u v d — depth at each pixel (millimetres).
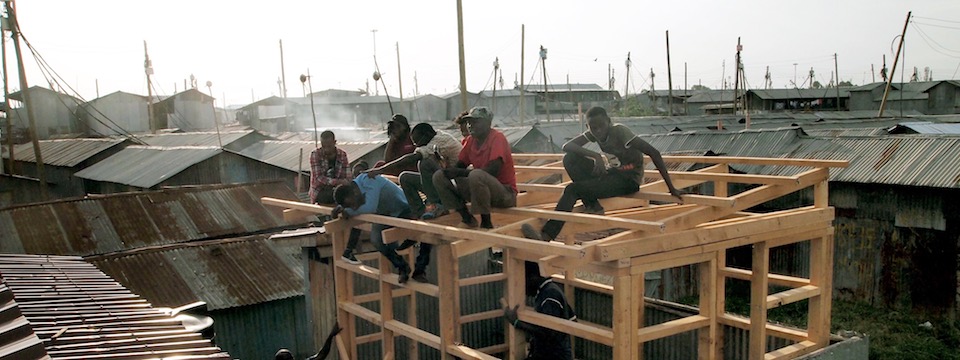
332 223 6555
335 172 7145
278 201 7527
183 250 12359
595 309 8680
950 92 56125
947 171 13688
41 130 49062
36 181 25219
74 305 5504
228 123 72812
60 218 14750
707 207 5148
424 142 5816
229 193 17078
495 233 4938
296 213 7781
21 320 3502
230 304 11227
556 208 5590
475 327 9898
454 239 5746
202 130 57594
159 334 4582
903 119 36031
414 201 6070
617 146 5465
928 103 57062
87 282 6605
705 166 16859
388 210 6406
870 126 33094
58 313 5172
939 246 13719
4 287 3887
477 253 9906
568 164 5602
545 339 5684
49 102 49312
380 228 6367
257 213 16469
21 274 6707
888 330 13281
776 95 60188
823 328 6141
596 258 4512
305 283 9234
